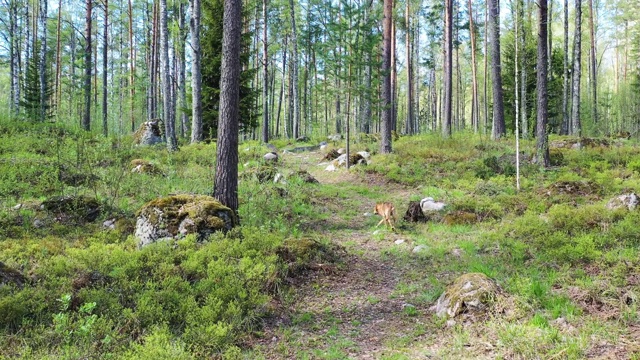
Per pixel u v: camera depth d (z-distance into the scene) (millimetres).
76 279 6145
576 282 6180
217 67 22344
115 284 6148
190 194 10055
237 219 9430
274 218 10641
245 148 21391
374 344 5293
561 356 4238
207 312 5539
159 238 8266
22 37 39031
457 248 8758
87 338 4707
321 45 16484
